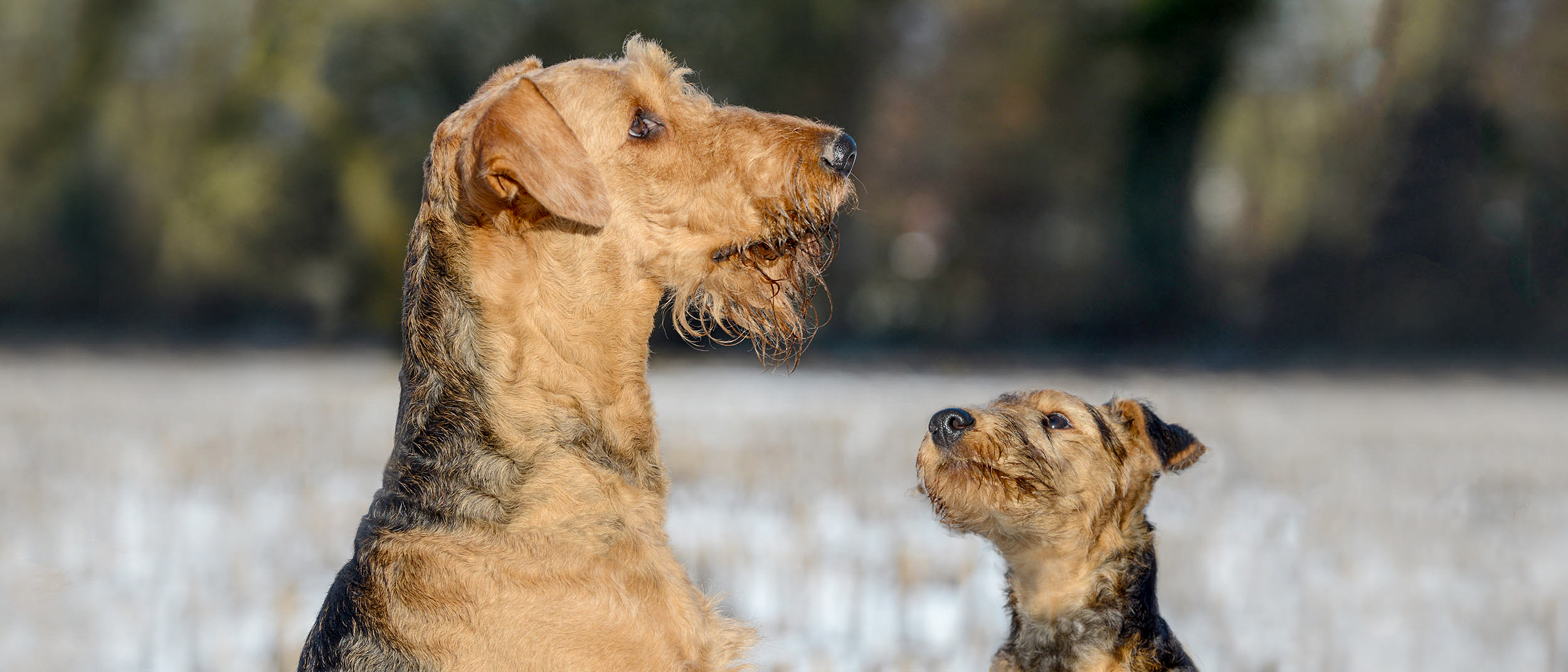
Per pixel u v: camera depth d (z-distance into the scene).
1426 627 7.38
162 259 34.75
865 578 8.27
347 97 27.31
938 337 38.28
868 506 10.70
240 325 38.94
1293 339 34.19
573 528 3.95
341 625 4.09
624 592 3.89
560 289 4.14
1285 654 6.84
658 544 4.14
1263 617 7.61
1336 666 6.62
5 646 6.96
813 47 32.25
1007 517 5.57
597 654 3.79
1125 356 32.31
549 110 4.05
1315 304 34.09
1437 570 8.86
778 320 4.76
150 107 33.34
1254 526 10.26
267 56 28.55
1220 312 35.38
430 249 4.28
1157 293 35.56
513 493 3.99
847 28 33.31
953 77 39.78
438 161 4.25
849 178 4.82
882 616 7.40
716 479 11.98
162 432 16.36
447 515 4.04
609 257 4.24
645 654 3.87
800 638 6.93
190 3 32.12
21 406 19.73
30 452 14.60
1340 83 33.22
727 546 8.86
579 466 4.05
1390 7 31.25
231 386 23.70
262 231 30.89
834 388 23.39
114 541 9.67
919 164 39.78
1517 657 6.83
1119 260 36.34
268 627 7.38
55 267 37.62
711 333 4.86
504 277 4.12
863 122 36.53
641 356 4.36
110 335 38.59
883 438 15.05
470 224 4.16
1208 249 36.38
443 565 3.92
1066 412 5.82
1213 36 34.16
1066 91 37.84
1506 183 31.19
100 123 33.84
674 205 4.42
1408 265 33.03
